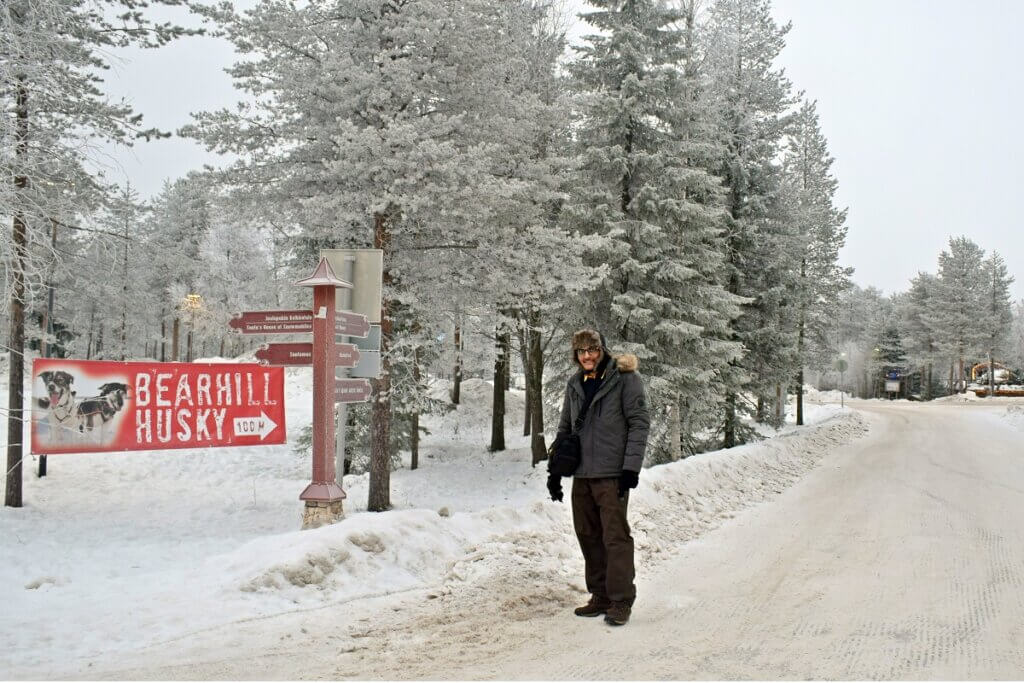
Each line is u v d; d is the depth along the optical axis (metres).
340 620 4.65
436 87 11.82
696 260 18.41
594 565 4.91
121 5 11.19
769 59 24.31
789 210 24.53
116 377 11.07
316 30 11.76
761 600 5.32
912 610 5.02
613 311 16.92
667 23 18.14
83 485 15.18
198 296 43.25
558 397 18.48
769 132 24.66
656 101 17.62
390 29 11.37
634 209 17.55
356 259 9.20
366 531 5.94
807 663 3.88
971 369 84.12
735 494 11.14
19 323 12.34
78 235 12.23
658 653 4.04
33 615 4.82
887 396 81.62
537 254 12.90
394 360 12.66
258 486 16.22
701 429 21.31
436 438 27.38
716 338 19.73
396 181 10.41
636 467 4.68
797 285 24.55
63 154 10.70
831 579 6.00
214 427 11.49
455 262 12.73
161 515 12.45
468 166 10.80
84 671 3.71
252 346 46.44
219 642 4.21
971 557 6.88
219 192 12.23
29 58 9.01
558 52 18.53
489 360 17.97
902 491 11.93
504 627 4.54
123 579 6.17
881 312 90.94
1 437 18.56
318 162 12.16
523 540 6.74
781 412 34.28
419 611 4.88
